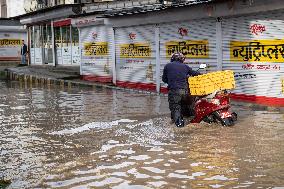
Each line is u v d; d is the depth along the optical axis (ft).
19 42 138.31
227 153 24.23
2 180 20.56
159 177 20.49
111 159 24.03
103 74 72.49
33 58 118.21
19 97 58.65
